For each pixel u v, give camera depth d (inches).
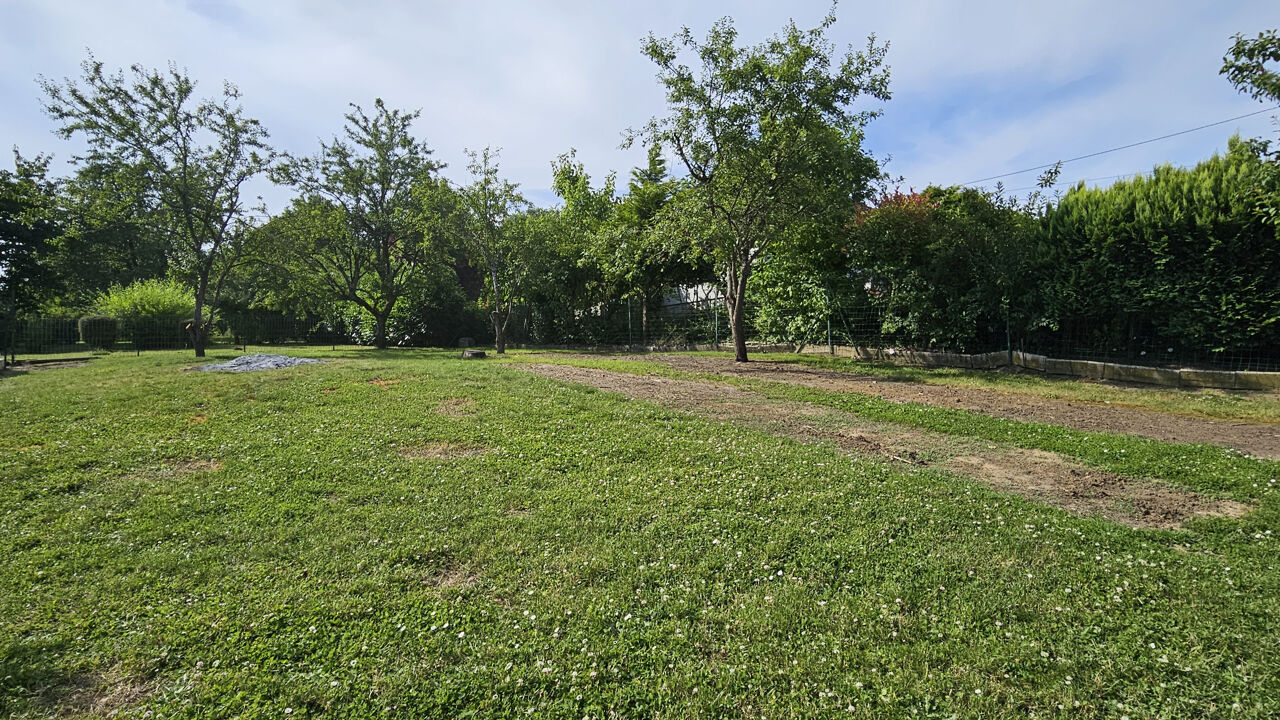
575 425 286.0
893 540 159.9
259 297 1168.2
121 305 1039.6
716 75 507.2
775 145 497.7
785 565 147.3
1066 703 99.6
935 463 235.6
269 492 199.0
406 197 1042.7
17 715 98.8
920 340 563.8
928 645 115.3
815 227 560.1
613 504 186.4
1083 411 322.0
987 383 420.5
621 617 126.1
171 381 425.4
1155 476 212.5
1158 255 403.9
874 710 99.0
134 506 188.1
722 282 797.9
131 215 855.1
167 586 139.0
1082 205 450.0
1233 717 96.3
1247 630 118.1
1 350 723.4
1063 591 133.5
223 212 761.0
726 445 252.7
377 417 305.7
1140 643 114.9
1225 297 375.6
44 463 226.4
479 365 544.1
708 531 166.2
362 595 134.4
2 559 151.9
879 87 507.8
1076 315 458.9
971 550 153.5
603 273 952.9
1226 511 180.9
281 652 114.7
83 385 411.8
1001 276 476.1
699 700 101.3
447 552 155.4
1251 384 354.9
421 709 99.3
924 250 531.8
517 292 983.6
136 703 102.3
